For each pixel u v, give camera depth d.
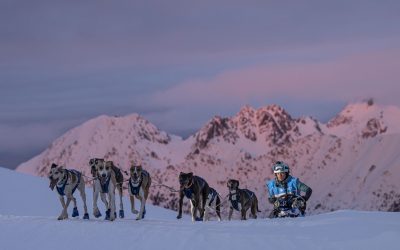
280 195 21.16
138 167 23.20
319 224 17.98
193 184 24.64
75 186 22.41
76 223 19.23
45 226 18.53
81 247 15.55
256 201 26.75
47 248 15.53
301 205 20.94
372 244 14.88
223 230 17.39
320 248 14.72
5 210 46.66
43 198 50.28
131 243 15.82
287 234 16.45
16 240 16.53
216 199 26.38
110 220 22.06
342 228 17.08
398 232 15.80
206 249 14.90
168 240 16.00
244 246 15.05
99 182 22.72
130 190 23.30
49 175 21.95
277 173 21.08
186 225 18.94
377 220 18.33
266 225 18.28
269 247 14.89
